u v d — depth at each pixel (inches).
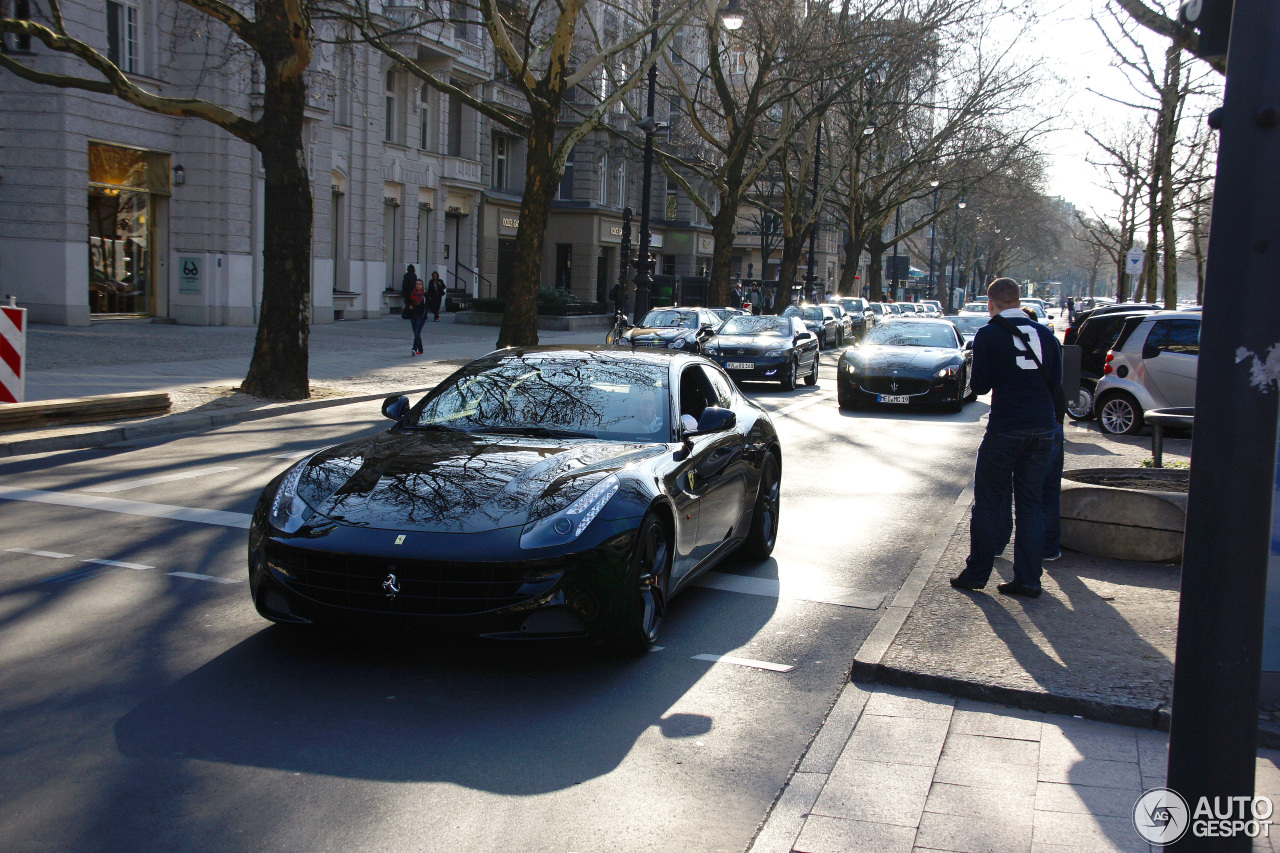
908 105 1497.3
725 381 292.4
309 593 184.7
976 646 202.7
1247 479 102.3
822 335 1395.2
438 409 240.5
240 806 138.1
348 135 1315.2
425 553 177.9
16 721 163.2
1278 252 100.8
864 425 617.3
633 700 180.2
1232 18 103.3
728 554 266.1
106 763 149.6
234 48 847.1
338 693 178.1
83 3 934.4
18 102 930.1
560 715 172.4
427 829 133.6
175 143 1058.7
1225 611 103.2
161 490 346.0
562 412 233.9
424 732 163.5
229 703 172.4
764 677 194.5
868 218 1823.3
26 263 946.7
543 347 269.4
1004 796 145.9
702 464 233.1
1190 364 572.4
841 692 187.5
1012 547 283.0
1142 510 278.1
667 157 1269.7
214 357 781.9
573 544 182.5
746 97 1427.2
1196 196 964.6
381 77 1366.9
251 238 1119.6
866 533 327.9
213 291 1081.4
